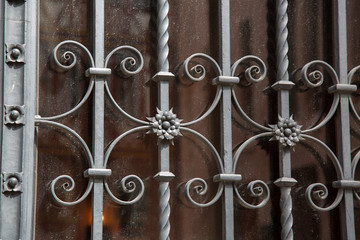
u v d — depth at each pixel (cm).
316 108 343
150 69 329
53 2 322
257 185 326
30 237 293
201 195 323
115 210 313
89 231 308
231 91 329
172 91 329
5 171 293
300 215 332
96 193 305
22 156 296
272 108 338
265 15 346
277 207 330
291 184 324
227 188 319
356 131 345
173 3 338
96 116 311
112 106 319
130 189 313
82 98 317
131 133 320
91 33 324
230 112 324
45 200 305
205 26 339
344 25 346
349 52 352
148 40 331
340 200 331
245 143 324
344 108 338
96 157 308
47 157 309
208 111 323
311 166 337
